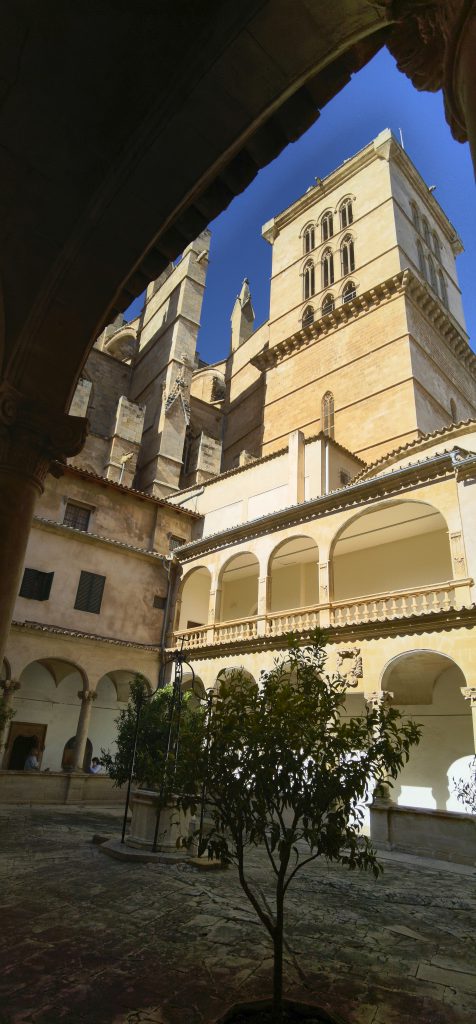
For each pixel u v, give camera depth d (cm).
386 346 3394
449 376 3722
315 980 577
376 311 3544
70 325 888
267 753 530
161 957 615
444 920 835
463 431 2184
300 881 1053
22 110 734
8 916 736
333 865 1240
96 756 2541
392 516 2067
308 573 2597
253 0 585
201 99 673
